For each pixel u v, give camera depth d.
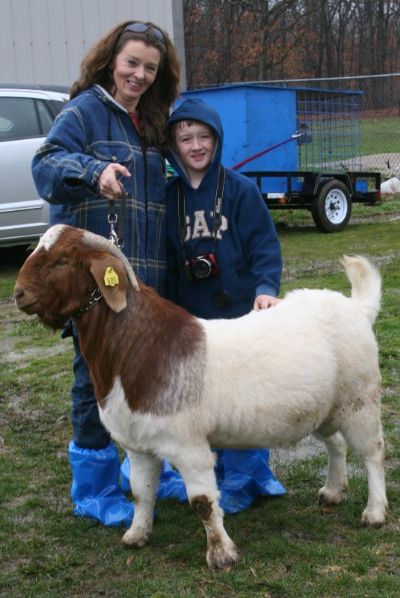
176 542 3.82
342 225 13.89
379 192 14.96
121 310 3.40
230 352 3.43
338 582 3.29
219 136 3.91
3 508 4.28
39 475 4.73
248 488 4.22
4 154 9.91
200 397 3.36
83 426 4.05
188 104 3.91
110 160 3.71
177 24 13.70
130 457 3.72
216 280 4.05
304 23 39.81
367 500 4.12
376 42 42.31
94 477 4.10
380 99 21.55
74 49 13.63
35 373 6.68
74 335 3.88
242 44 33.59
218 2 33.69
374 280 3.96
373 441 3.83
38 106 10.24
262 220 4.03
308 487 4.41
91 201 3.75
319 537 3.79
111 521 3.99
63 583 3.47
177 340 3.41
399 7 42.16
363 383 3.74
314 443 5.06
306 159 14.95
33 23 13.43
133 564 3.60
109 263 3.26
